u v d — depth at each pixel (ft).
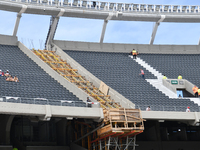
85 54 122.72
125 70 113.39
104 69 112.06
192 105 92.89
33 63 105.70
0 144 80.64
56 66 106.73
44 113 70.18
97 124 79.82
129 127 72.59
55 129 92.53
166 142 97.04
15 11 112.47
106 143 77.82
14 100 74.38
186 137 100.99
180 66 122.21
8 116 80.69
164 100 93.91
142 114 79.30
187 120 84.33
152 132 98.02
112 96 92.68
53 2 120.16
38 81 92.27
